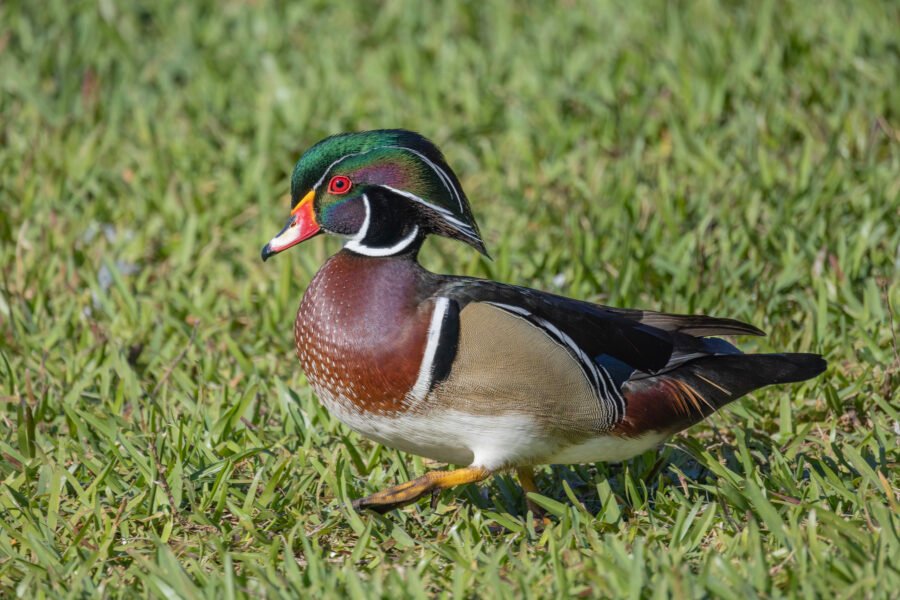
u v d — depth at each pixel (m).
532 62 15.84
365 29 17.58
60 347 10.52
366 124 14.89
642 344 7.97
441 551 7.39
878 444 8.65
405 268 7.84
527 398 7.59
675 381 7.98
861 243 11.20
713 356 8.11
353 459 8.78
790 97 14.42
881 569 6.75
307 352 7.97
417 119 14.88
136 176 13.70
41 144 14.18
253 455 8.77
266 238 12.40
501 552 7.33
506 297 7.78
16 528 7.91
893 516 7.45
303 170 8.09
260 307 11.27
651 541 7.62
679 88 14.70
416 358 7.56
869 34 15.38
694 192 12.95
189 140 14.48
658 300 11.11
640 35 16.39
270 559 7.43
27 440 8.78
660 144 13.97
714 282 11.09
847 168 12.80
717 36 15.70
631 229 11.69
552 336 7.64
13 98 15.54
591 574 6.84
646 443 8.08
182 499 8.29
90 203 13.27
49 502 7.98
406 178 7.91
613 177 13.10
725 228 11.82
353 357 7.70
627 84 15.16
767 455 8.91
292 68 16.52
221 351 10.45
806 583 6.66
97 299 11.37
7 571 7.40
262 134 14.17
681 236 11.92
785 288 10.96
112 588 7.21
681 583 6.73
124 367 9.75
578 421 7.75
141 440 8.91
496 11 17.31
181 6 18.02
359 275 7.83
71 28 17.19
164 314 10.92
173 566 7.07
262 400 9.75
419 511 8.29
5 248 12.28
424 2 17.72
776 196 12.46
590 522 7.80
